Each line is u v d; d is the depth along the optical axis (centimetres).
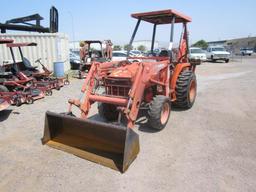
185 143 379
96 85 416
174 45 515
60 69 1064
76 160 321
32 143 379
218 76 1240
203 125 462
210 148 360
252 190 259
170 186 267
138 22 519
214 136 407
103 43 1471
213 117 514
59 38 1215
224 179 279
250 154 341
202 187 265
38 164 314
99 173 292
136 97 356
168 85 470
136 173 292
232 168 303
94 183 273
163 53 509
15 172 296
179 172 295
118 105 399
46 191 260
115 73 422
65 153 340
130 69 425
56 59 1217
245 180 277
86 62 1259
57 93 813
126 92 405
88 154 327
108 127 300
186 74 544
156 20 535
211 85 942
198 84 971
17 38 1118
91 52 1338
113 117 478
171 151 351
